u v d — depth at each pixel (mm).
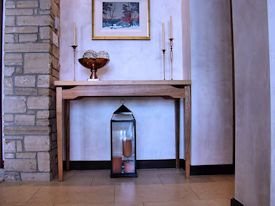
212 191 2273
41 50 2664
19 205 1966
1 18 2887
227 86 2906
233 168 2885
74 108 3135
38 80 2652
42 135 2633
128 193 2234
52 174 2721
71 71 3119
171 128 3178
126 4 3176
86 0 3160
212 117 2883
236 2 1784
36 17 2680
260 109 1500
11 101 2637
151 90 2592
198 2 2906
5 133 2627
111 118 2986
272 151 1393
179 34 3176
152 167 3166
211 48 2902
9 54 2658
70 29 3133
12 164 2621
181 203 1990
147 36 3174
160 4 3188
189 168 2707
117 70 3160
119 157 2789
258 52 1519
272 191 1390
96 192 2264
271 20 1412
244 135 1688
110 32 3158
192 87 2865
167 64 3188
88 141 3139
